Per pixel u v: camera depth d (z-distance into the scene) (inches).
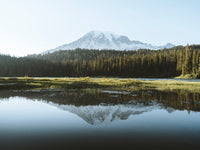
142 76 3934.5
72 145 249.9
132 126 339.9
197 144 254.4
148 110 476.7
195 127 332.8
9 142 260.2
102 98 689.6
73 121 371.2
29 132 303.6
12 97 711.7
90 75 4512.8
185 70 3257.9
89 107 517.0
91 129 321.4
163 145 251.1
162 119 388.5
